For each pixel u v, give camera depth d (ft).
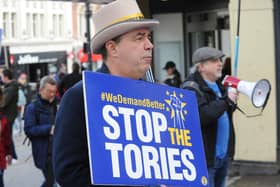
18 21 156.15
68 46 172.55
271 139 30.86
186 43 39.40
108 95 9.04
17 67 153.99
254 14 30.66
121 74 9.66
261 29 30.58
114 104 9.07
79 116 9.25
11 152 26.84
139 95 9.36
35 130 24.91
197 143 9.93
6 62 68.95
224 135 19.38
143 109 9.37
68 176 9.18
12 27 154.92
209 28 37.45
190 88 18.99
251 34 30.76
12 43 153.69
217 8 36.65
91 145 8.73
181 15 39.29
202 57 19.21
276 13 30.30
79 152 9.23
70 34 173.78
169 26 39.78
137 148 9.16
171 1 39.11
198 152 9.89
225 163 19.93
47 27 165.58
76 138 9.23
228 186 28.91
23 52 156.76
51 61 164.76
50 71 163.02
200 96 18.78
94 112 8.87
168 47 40.06
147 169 9.17
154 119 9.48
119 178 8.84
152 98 9.52
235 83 19.15
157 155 9.36
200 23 38.22
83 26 180.96
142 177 9.07
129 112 9.21
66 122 9.28
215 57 19.26
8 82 43.42
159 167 9.32
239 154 31.42
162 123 9.56
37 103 25.25
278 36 30.32
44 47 163.43
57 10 169.48
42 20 164.45
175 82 37.40
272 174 30.73
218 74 19.42
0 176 26.61
